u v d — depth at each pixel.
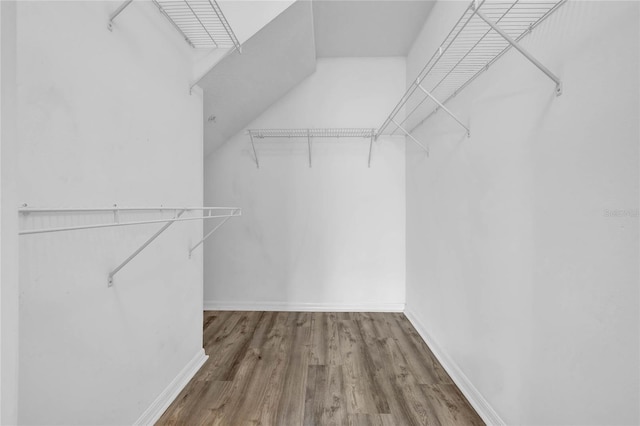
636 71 0.80
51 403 0.95
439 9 2.21
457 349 1.90
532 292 1.22
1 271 0.35
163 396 1.59
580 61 0.98
